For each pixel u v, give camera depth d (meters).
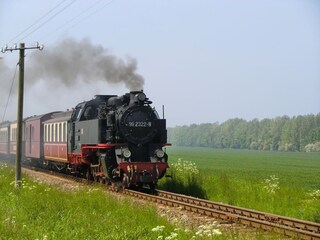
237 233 11.98
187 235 11.43
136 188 23.83
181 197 19.44
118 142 22.25
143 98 22.59
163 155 22.14
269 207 18.09
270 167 68.19
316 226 12.86
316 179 42.78
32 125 37.12
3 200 17.41
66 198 17.14
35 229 12.60
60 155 29.45
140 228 12.44
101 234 12.04
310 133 179.62
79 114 26.27
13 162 44.62
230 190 21.28
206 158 99.38
